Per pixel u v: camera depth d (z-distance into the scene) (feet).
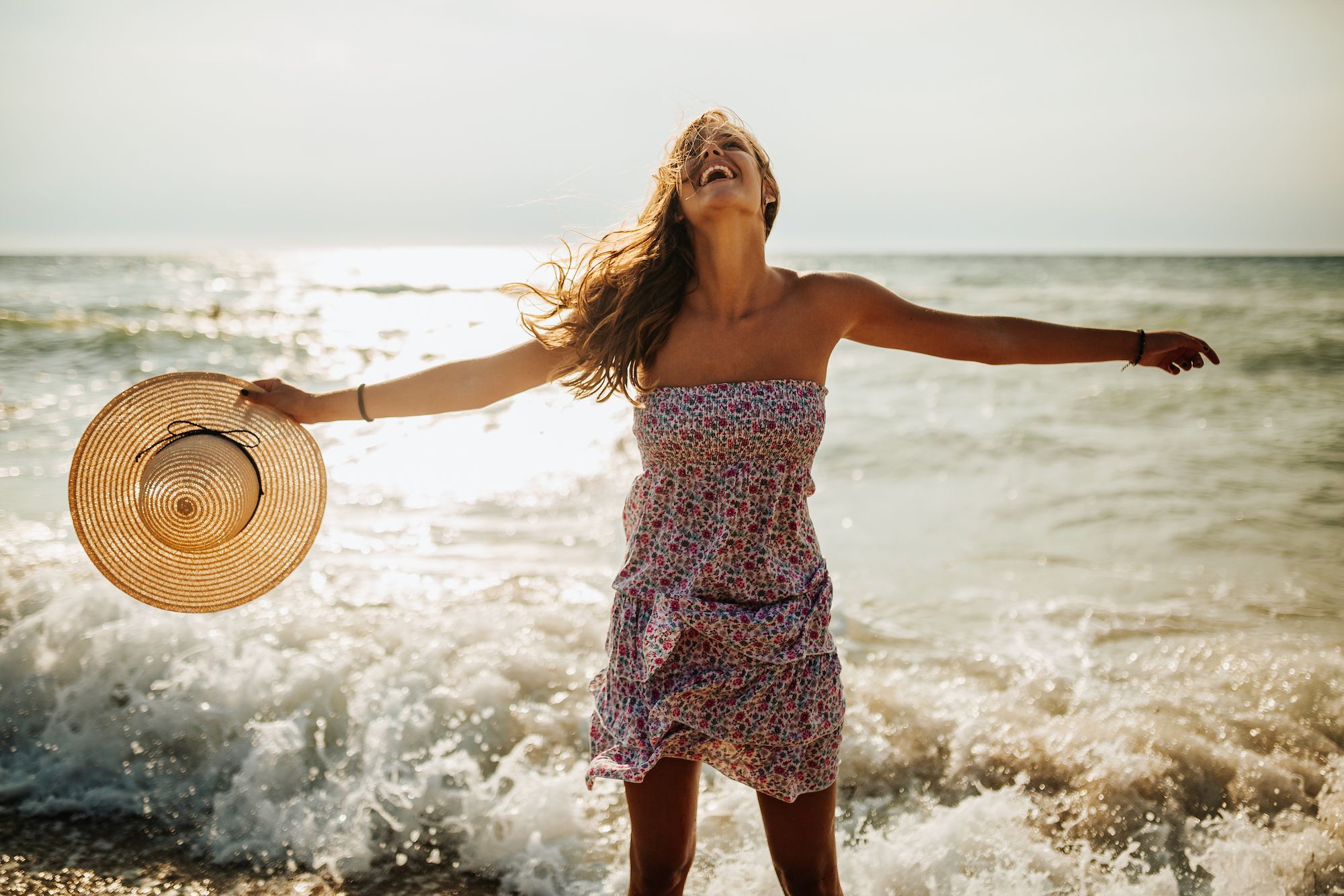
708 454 6.86
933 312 7.59
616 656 7.12
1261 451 29.66
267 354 49.80
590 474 25.91
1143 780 10.68
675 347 7.20
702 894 9.18
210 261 232.73
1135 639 14.84
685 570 6.99
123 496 8.02
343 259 271.69
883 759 11.35
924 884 9.32
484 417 32.96
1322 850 9.55
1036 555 19.54
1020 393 40.47
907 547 20.02
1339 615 16.01
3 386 36.88
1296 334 58.59
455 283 128.98
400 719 11.72
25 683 12.09
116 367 43.32
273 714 11.77
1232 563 19.03
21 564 15.56
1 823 10.28
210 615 13.97
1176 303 87.86
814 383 7.13
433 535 20.18
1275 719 12.06
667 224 7.25
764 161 7.52
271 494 8.14
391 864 9.80
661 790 7.04
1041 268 178.19
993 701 12.51
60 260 200.03
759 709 6.86
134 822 10.39
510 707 12.09
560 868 9.64
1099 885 9.30
